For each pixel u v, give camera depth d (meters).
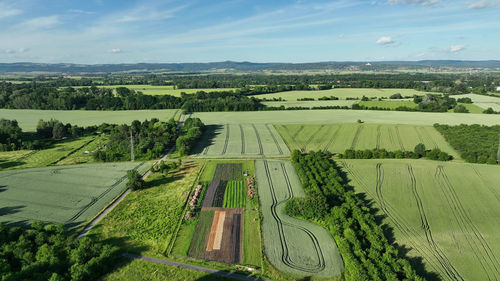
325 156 87.12
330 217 50.47
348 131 117.94
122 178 73.19
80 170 78.69
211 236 48.53
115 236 48.34
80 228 50.28
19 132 105.44
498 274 39.81
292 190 66.06
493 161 79.56
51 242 44.41
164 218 53.88
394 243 46.44
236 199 61.72
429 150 93.94
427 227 51.03
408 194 63.12
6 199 61.12
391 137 109.38
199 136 112.38
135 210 56.91
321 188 63.44
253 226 51.53
